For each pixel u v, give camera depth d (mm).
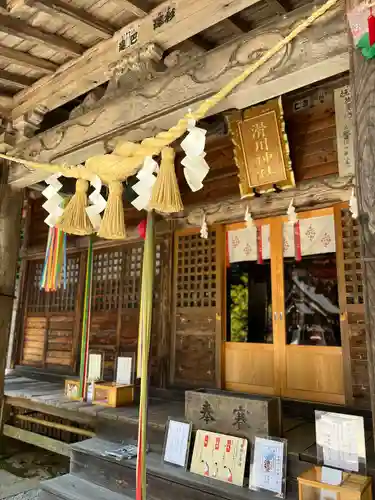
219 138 5332
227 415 3113
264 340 4734
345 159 4039
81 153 3881
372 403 1588
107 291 6547
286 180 4246
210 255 5305
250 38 2688
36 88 4438
